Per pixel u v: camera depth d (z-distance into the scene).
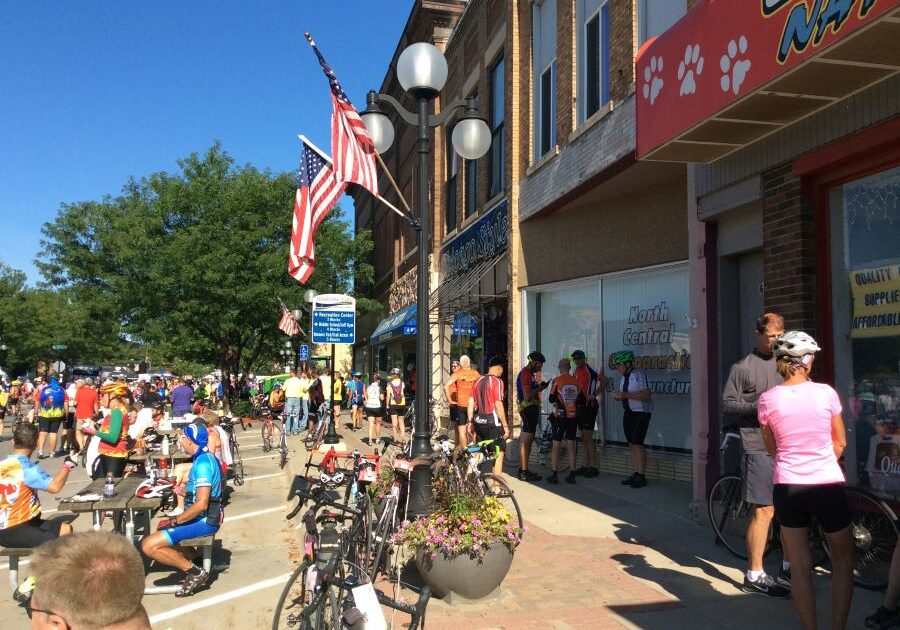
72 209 36.00
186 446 6.48
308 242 9.46
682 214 10.20
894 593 4.51
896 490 5.52
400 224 25.94
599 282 11.83
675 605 5.21
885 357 5.66
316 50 7.52
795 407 4.30
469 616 5.12
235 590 6.42
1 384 29.75
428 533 5.39
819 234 6.20
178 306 24.86
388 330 22.56
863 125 5.49
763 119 5.98
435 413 18.88
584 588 5.67
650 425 10.76
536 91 13.24
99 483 7.61
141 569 1.96
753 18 5.20
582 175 10.66
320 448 10.45
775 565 5.99
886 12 4.05
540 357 10.86
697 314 7.80
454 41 18.75
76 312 46.16
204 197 25.00
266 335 29.64
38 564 1.88
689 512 7.96
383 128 7.73
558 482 10.37
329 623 4.20
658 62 6.62
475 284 15.89
